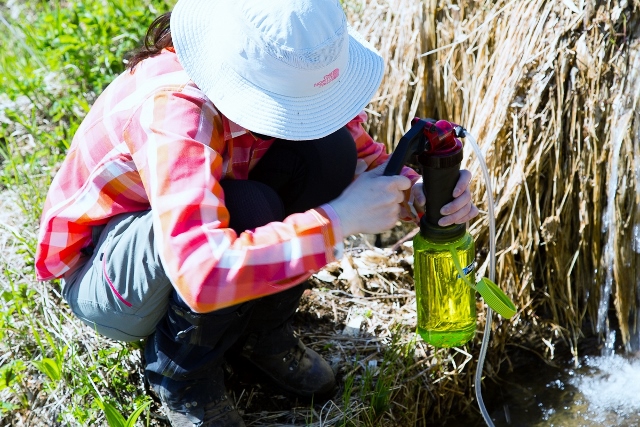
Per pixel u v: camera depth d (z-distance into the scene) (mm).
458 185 1635
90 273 1789
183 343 1749
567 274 2531
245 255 1467
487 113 2516
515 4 2520
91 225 1787
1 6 4168
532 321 2580
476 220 2523
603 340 2564
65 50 3168
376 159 2031
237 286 1476
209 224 1470
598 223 2469
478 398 1906
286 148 1869
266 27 1423
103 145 1662
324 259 1514
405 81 2764
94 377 2111
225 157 1672
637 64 2312
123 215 1739
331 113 1521
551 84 2414
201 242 1455
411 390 2252
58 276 1873
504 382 2480
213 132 1562
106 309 1775
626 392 2408
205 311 1519
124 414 2035
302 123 1495
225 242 1469
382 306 2467
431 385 2293
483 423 2383
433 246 1712
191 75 1532
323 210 1525
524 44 2463
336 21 1469
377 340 2328
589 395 2416
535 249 2514
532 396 2434
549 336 2566
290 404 2141
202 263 1453
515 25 2498
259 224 1683
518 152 2455
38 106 3205
